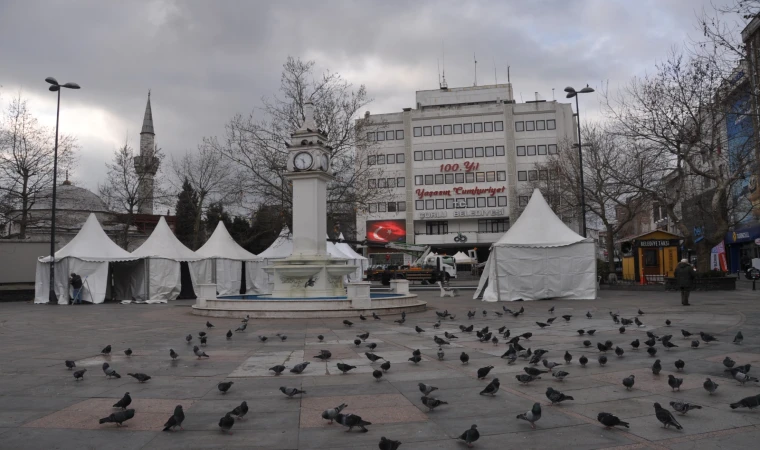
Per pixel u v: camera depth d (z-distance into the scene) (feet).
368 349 34.35
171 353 30.48
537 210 86.02
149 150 167.63
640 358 29.37
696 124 79.87
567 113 234.99
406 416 18.93
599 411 19.13
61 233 184.85
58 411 20.06
